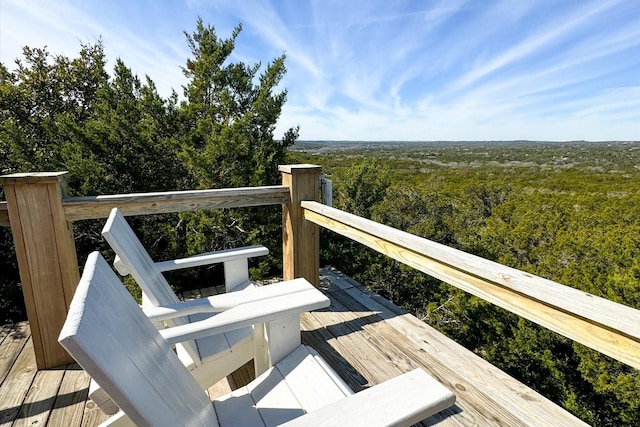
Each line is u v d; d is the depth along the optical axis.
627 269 9.45
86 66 6.67
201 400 0.90
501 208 18.20
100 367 0.46
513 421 1.22
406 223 12.97
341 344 1.72
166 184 4.93
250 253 1.75
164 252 4.75
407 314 2.02
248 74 5.41
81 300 0.55
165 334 0.93
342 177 10.26
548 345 7.87
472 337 8.65
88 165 4.30
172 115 5.01
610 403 7.57
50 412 1.37
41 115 6.26
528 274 0.87
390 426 0.56
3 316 4.84
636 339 0.64
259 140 5.12
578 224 14.61
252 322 1.02
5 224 1.58
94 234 4.59
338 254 7.20
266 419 0.98
